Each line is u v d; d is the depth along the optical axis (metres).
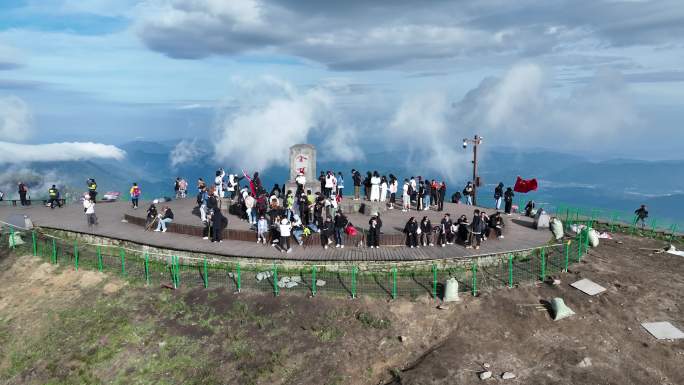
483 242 26.95
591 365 16.78
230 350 18.27
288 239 24.53
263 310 20.31
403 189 34.31
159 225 29.11
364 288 21.73
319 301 20.69
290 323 19.44
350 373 17.02
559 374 16.36
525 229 31.00
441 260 23.53
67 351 19.28
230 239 27.02
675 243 30.52
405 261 23.23
